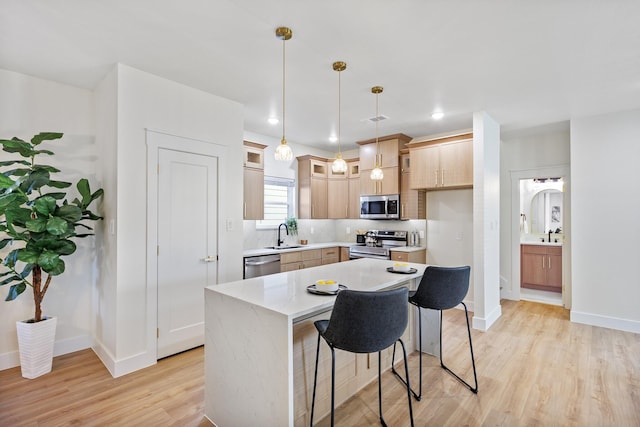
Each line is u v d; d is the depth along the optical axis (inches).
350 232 234.8
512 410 85.0
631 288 142.5
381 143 197.0
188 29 83.3
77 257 120.6
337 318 66.1
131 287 105.2
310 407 79.5
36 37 86.9
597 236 149.6
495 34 84.7
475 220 147.6
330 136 195.8
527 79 112.3
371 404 88.4
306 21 79.4
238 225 136.6
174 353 116.0
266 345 67.9
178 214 117.2
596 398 90.0
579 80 113.0
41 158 113.0
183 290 118.6
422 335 120.0
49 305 115.1
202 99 124.0
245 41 89.0
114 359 102.3
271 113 150.8
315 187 213.9
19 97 109.1
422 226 196.5
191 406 86.9
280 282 91.6
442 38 86.7
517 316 164.7
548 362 112.3
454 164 166.2
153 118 110.2
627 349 122.6
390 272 107.3
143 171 108.0
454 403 88.3
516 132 180.5
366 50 93.3
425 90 122.5
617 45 89.6
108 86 108.8
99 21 79.5
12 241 98.7
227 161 132.2
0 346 105.8
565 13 75.6
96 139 120.8
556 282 209.9
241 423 73.5
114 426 78.3
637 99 130.0
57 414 82.7
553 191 226.7
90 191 115.5
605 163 147.7
